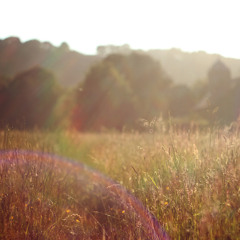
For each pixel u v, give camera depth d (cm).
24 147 472
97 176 599
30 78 3669
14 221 334
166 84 4041
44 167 486
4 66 7725
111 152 712
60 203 435
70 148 900
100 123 3450
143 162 456
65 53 13175
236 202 297
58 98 3644
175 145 462
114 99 3550
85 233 340
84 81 3797
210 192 313
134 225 327
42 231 325
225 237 269
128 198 390
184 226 299
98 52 14225
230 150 390
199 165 374
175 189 342
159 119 515
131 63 4016
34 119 3353
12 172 411
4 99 3578
